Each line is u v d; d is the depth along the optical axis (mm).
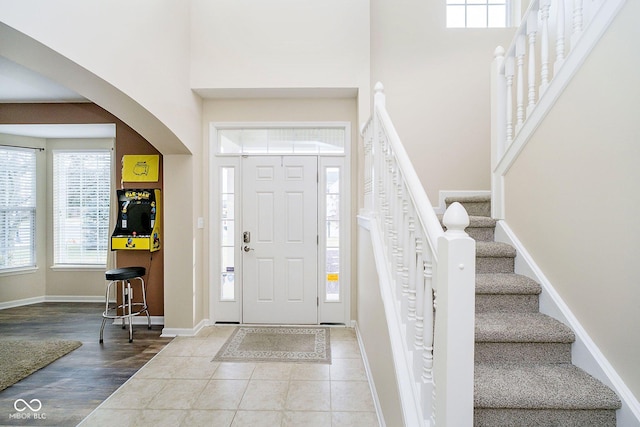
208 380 2400
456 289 927
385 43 3195
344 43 3197
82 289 4535
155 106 2555
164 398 2176
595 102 1414
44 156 4512
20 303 4328
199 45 3195
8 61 2588
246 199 3555
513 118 2592
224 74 3188
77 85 2068
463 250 926
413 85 3182
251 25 3199
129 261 3574
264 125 3488
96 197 4559
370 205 2467
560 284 1637
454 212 961
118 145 3590
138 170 3549
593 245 1428
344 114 3482
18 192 4352
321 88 3207
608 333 1349
